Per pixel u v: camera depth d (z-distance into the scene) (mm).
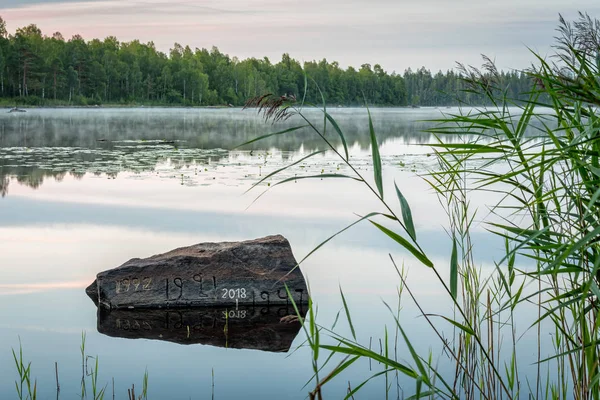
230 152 19516
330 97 96562
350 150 20766
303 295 5551
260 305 5523
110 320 5094
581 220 2699
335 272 6328
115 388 3797
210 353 4406
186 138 25750
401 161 16391
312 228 8359
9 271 6367
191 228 8305
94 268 6477
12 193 11281
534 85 2781
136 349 4469
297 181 13039
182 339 4684
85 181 12828
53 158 17078
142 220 8859
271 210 9680
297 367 4164
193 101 88000
